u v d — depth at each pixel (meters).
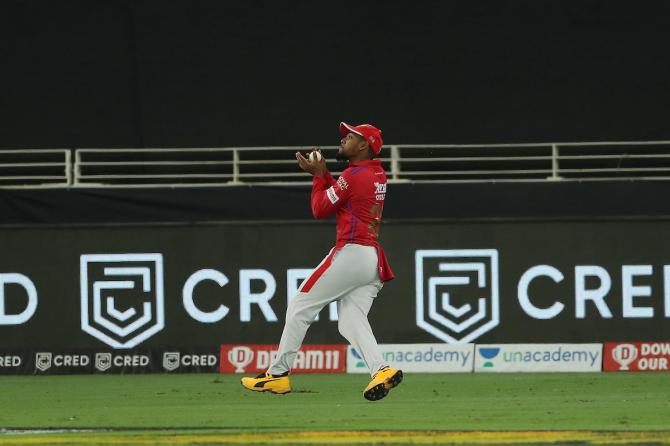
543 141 60.09
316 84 59.84
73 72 59.53
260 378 30.23
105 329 54.88
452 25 59.28
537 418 31.64
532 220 55.06
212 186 55.47
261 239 55.28
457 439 25.81
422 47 59.53
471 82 59.69
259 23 59.34
